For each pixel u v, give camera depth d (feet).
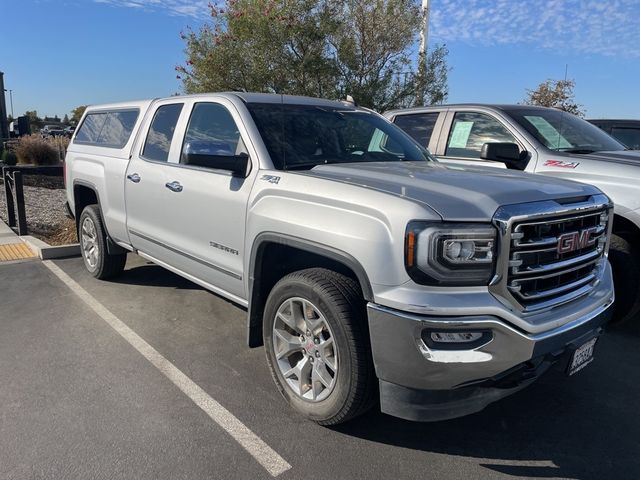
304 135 13.06
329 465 9.58
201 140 12.62
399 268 8.68
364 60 43.01
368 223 9.15
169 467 9.44
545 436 10.64
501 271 8.68
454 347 8.56
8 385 12.25
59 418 10.92
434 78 44.09
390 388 9.10
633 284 15.11
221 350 14.24
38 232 28.76
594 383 12.85
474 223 8.66
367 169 11.30
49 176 59.93
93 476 9.18
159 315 16.72
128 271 21.44
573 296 9.95
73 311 17.03
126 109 18.38
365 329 9.51
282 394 11.28
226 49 41.06
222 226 12.74
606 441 10.50
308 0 40.11
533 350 8.93
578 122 20.45
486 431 10.77
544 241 9.16
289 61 40.65
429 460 9.79
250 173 12.07
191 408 11.35
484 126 19.89
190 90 45.62
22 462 9.51
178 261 14.99
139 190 16.15
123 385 12.30
